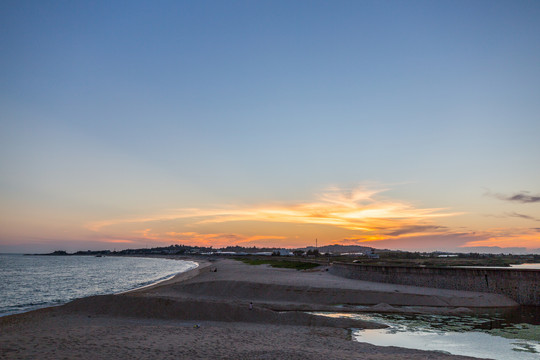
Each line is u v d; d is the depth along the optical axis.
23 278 112.19
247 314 36.00
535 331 32.12
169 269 167.12
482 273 50.53
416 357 21.83
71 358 18.47
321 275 83.50
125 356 19.23
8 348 20.64
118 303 36.91
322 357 20.25
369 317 39.12
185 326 31.09
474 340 28.77
